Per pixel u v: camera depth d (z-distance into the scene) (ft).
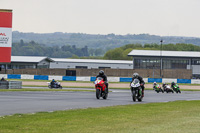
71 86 420.36
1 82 322.55
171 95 298.97
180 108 152.35
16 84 336.08
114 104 174.09
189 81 546.26
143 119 110.11
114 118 111.86
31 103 166.61
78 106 157.69
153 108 150.92
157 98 243.60
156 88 360.48
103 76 212.02
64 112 127.85
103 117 114.11
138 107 154.61
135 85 196.75
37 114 119.96
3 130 85.25
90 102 181.98
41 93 260.21
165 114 126.41
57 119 107.14
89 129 88.17
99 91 209.15
